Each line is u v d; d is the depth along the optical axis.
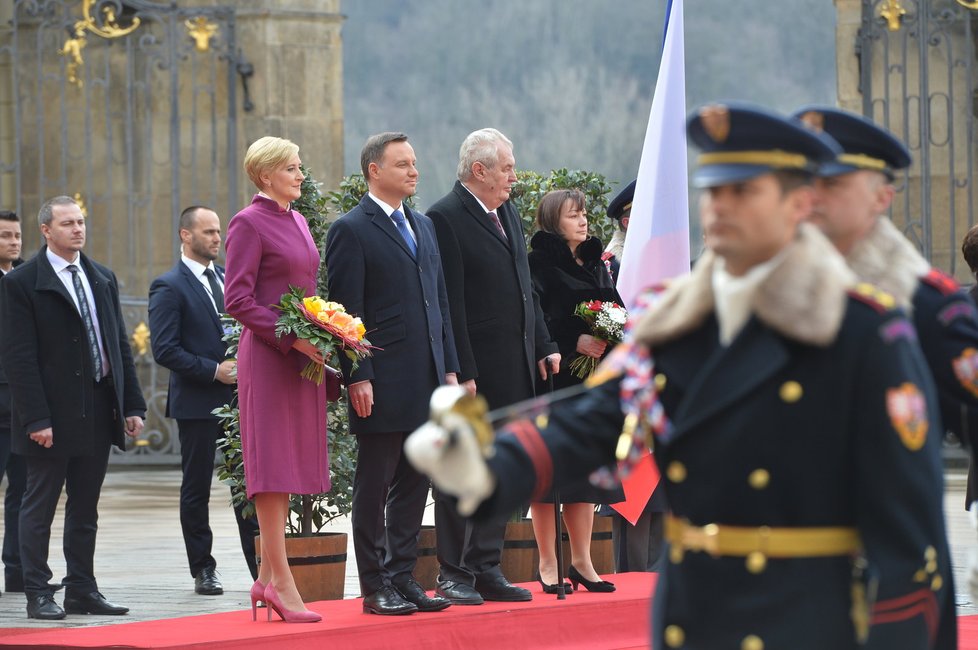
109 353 19.05
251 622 15.54
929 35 40.88
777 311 6.52
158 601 19.84
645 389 7.01
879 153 8.35
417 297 16.25
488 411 17.05
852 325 6.54
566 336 18.56
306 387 15.64
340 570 18.62
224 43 43.62
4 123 45.59
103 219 44.78
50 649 14.15
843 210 8.30
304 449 15.55
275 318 15.39
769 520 6.64
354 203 19.97
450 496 6.53
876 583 6.36
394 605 15.70
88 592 18.58
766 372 6.54
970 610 18.50
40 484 18.39
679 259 19.08
